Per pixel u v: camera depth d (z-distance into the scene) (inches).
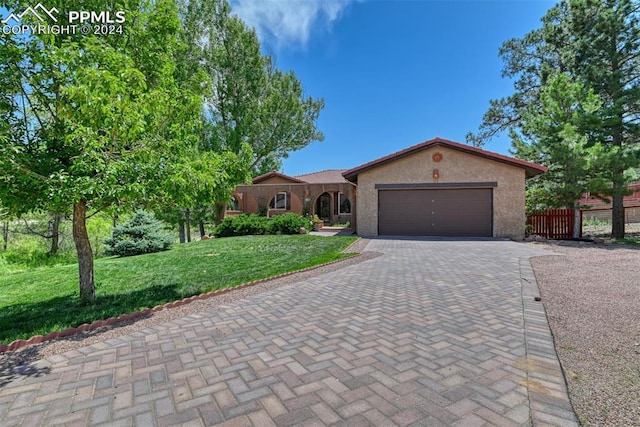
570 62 625.6
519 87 852.6
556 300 203.3
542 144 570.9
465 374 116.9
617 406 96.9
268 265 343.0
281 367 124.5
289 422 92.1
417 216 621.0
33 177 157.3
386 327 163.8
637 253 396.8
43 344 152.8
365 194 639.1
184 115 225.8
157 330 167.3
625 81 573.6
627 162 506.6
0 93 177.0
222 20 830.5
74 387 113.2
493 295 217.6
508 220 574.2
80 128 161.8
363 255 395.5
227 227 722.2
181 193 199.0
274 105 889.5
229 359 132.3
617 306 188.1
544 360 126.4
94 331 169.3
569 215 569.6
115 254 548.4
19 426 92.5
